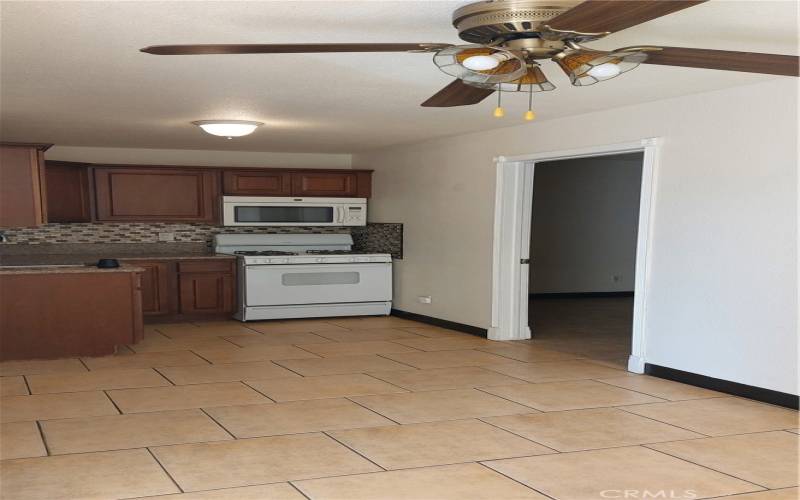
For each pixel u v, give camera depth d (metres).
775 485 3.17
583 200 10.68
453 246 7.40
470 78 2.67
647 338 5.30
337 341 6.74
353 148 8.59
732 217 4.62
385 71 4.13
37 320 5.75
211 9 2.91
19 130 6.79
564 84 4.50
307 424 4.05
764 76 4.21
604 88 4.64
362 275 8.30
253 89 4.70
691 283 4.91
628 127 5.34
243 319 7.89
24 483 3.12
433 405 4.47
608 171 10.80
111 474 3.24
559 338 7.00
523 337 6.93
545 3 2.50
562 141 5.94
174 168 8.18
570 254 10.66
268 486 3.11
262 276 7.85
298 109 5.55
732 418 4.18
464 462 3.44
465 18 2.74
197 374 5.29
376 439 3.78
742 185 4.55
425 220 7.88
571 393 4.78
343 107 5.44
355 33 3.28
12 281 5.68
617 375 5.32
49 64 3.95
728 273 4.66
